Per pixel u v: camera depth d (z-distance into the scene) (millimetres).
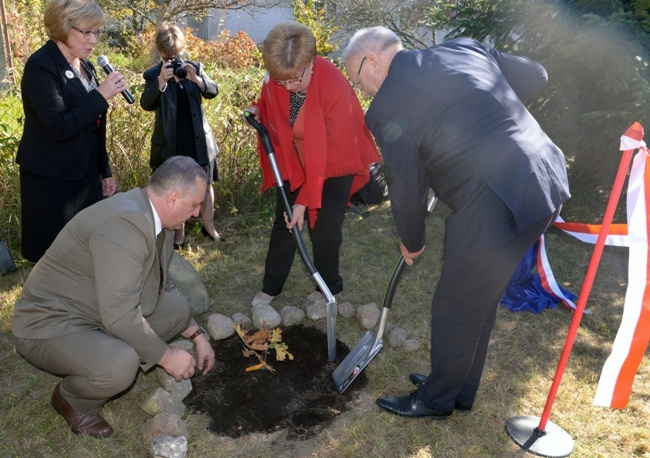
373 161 3199
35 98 2889
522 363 3072
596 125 4684
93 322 2359
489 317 2480
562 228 2828
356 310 3447
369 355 2855
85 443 2389
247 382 2826
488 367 3016
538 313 3547
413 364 3029
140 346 2266
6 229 4086
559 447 2471
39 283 2314
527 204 2098
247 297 3643
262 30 17062
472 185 2121
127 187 4531
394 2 9797
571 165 5082
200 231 4473
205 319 3377
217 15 16281
